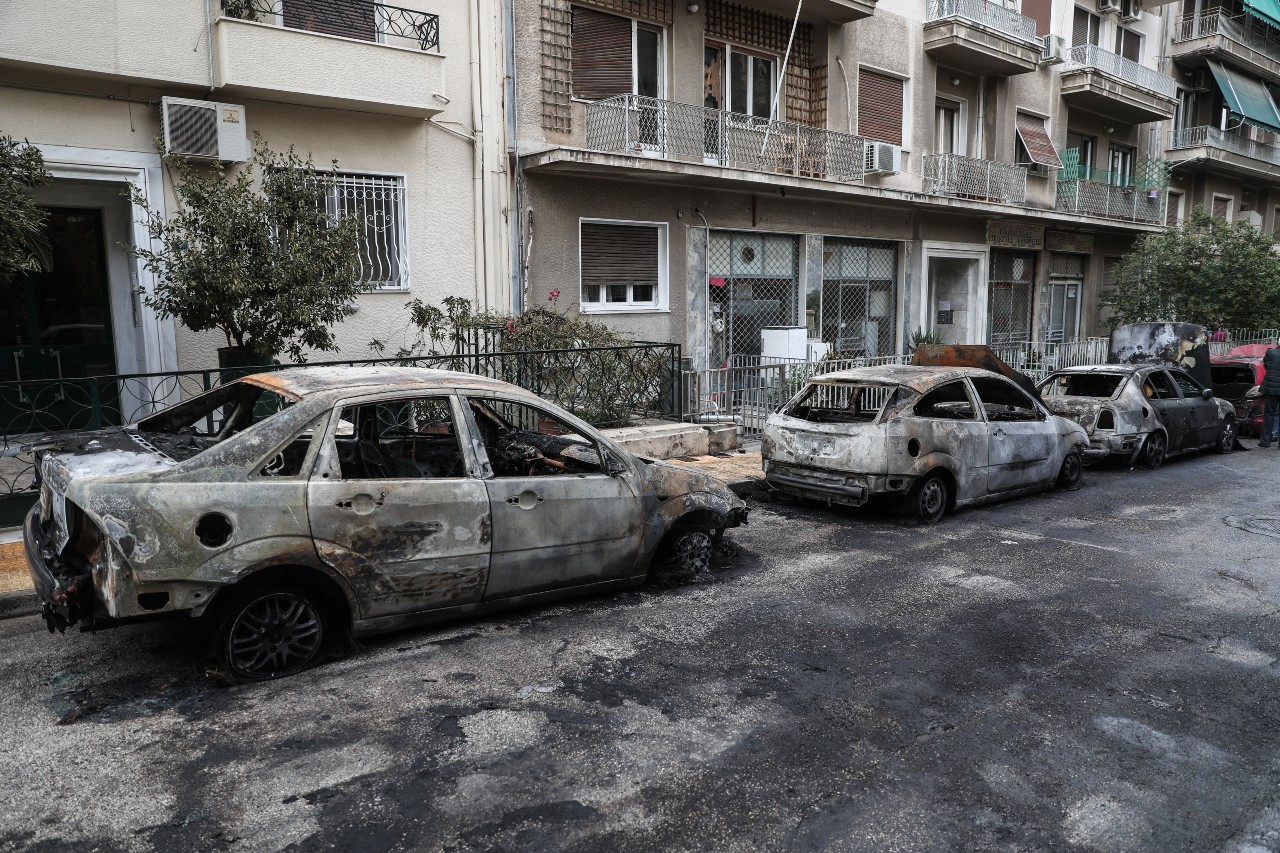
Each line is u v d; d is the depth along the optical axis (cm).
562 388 1034
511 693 455
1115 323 2258
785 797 362
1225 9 2711
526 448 634
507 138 1236
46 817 338
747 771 383
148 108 952
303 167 911
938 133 2011
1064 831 343
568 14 1294
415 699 445
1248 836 342
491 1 1201
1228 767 395
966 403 975
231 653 454
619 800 357
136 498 415
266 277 830
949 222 1988
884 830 341
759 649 522
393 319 1150
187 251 819
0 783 362
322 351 1091
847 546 765
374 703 440
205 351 1029
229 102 992
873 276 1880
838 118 1709
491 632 539
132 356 1055
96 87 917
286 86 977
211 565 431
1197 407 1284
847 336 1844
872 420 841
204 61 943
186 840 325
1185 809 360
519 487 535
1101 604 616
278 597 466
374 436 593
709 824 342
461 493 509
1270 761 402
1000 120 2062
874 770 386
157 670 475
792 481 873
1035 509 927
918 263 1930
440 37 1159
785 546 762
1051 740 417
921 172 1891
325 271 865
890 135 1838
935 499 858
